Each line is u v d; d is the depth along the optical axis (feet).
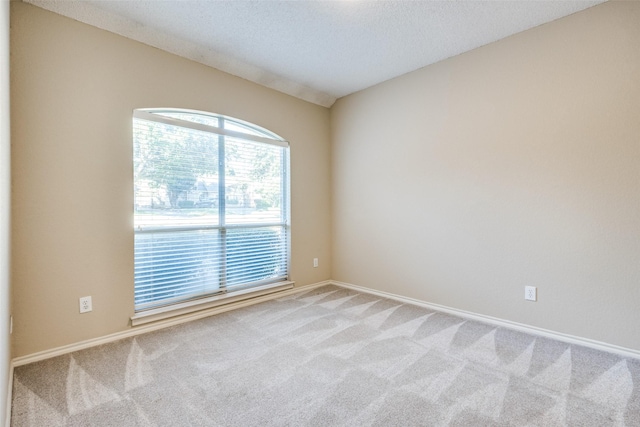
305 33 8.29
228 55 9.45
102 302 7.59
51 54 6.89
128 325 7.98
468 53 9.18
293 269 12.05
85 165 7.34
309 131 12.51
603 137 7.09
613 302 7.02
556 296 7.76
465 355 6.91
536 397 5.40
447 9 7.27
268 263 11.47
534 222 8.07
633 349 6.79
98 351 7.12
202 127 9.46
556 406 5.16
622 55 6.84
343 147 12.83
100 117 7.54
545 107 7.85
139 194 8.34
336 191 13.16
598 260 7.20
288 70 10.46
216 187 9.95
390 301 10.88
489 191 8.84
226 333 8.13
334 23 7.83
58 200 7.00
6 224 4.84
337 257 13.19
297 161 12.11
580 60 7.34
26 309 6.60
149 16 7.54
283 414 5.01
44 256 6.82
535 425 4.73
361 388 5.70
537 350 7.13
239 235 10.59
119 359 6.75
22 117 6.55
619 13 6.86
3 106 4.23
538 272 8.02
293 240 12.03
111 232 7.73
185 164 9.21
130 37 7.97
